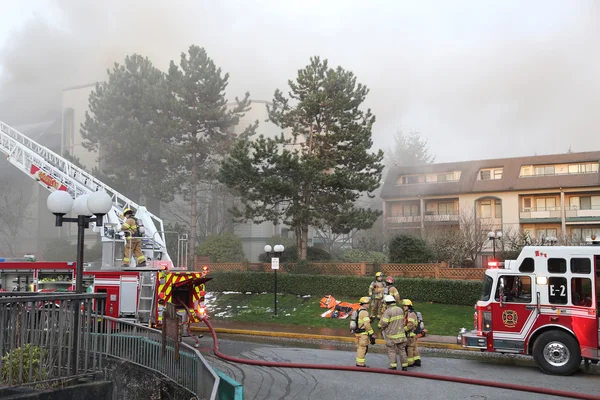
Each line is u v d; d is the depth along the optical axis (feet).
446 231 108.27
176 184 101.55
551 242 99.66
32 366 21.01
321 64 89.20
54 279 46.93
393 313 36.40
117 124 102.27
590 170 136.36
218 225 124.06
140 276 45.44
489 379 34.53
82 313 22.99
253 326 60.23
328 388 31.17
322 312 66.90
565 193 137.80
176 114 100.58
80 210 28.30
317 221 86.17
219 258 96.58
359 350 37.09
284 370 36.35
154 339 30.37
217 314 69.00
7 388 19.63
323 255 92.68
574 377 35.58
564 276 37.22
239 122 116.16
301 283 76.95
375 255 93.50
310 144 88.84
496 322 38.68
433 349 48.83
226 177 83.35
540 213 136.98
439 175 153.38
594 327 35.63
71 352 22.40
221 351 44.47
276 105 90.89
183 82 100.73
